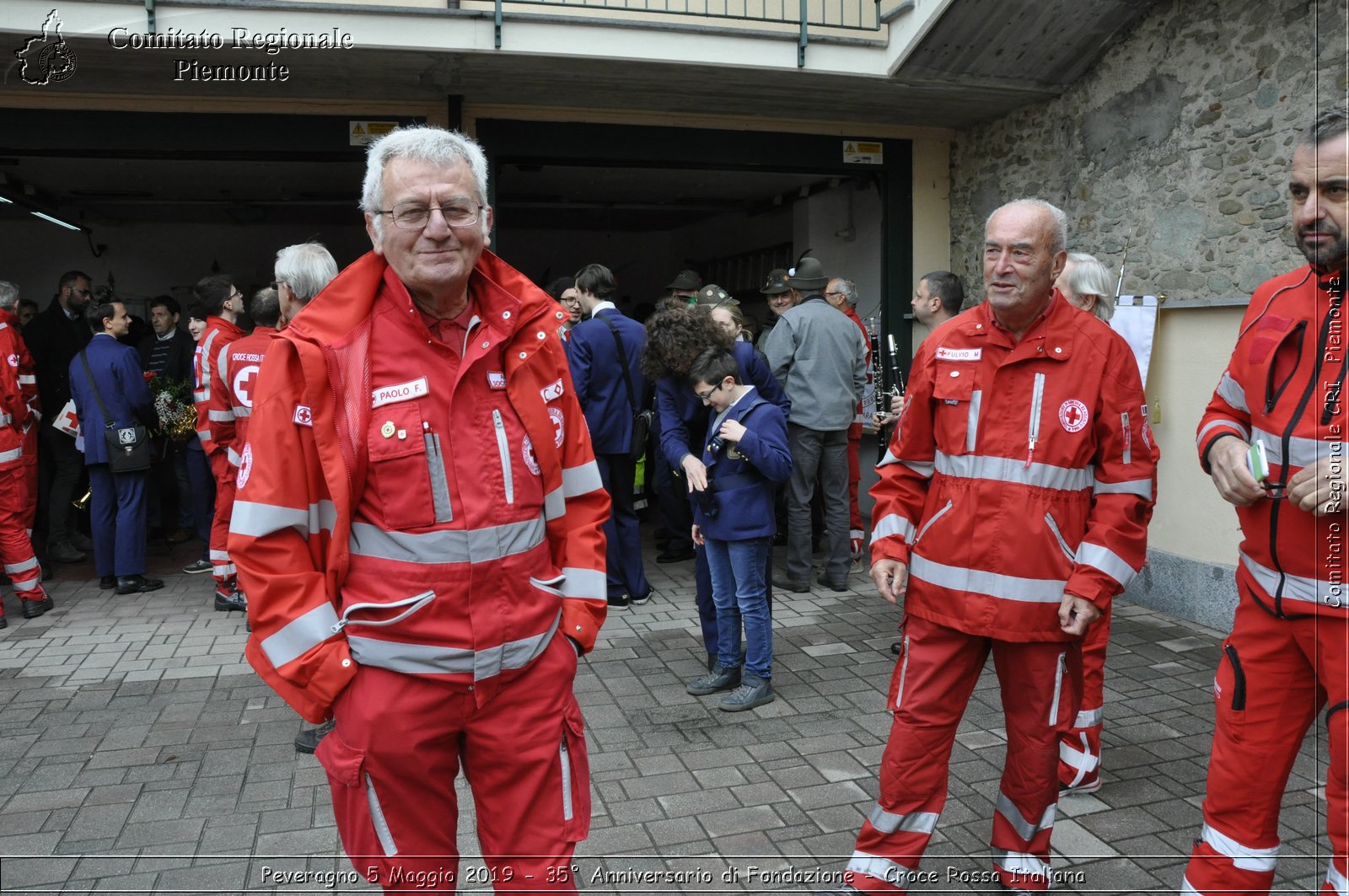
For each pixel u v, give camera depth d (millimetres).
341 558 1902
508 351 2029
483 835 2096
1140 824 3258
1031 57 6305
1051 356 2527
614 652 5156
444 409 1933
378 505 1902
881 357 8070
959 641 2648
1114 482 2525
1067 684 2625
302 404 1871
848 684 4637
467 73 6410
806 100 7113
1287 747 2230
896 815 2691
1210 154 5438
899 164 8000
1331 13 4699
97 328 6445
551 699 2051
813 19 7141
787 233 11094
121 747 4012
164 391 7230
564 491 2205
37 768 3803
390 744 1894
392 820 1946
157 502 8367
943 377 2672
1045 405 2535
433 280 1861
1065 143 6734
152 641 5484
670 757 3840
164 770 3781
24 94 6641
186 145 6875
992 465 2576
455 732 1979
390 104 7074
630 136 7414
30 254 12609
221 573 6004
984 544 2566
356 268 1950
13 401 5852
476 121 7145
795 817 3346
